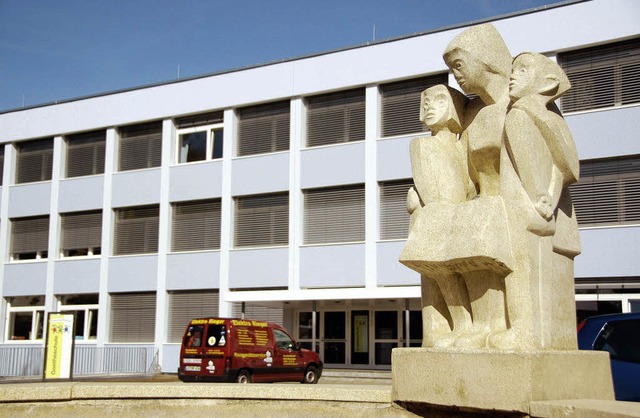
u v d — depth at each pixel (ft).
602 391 20.86
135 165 113.80
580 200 82.84
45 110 119.65
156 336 106.32
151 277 108.06
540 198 20.18
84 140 118.42
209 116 109.60
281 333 71.51
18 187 120.67
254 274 101.50
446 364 20.04
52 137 120.47
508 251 20.11
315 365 73.46
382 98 97.50
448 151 22.80
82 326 113.39
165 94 111.14
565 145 20.67
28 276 116.98
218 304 103.81
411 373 20.92
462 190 22.53
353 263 95.45
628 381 26.66
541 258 20.27
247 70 105.50
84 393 24.12
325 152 99.14
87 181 115.44
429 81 94.79
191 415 23.56
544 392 18.66
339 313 97.25
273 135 104.53
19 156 122.93
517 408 18.44
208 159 108.58
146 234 110.73
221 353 66.18
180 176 108.58
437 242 21.02
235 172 104.78
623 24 81.30
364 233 96.12
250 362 67.36
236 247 104.06
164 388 23.81
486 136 21.98
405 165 94.07
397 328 93.61
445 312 22.13
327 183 98.48
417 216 22.24
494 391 18.92
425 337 22.26
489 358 19.13
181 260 106.52
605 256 80.64
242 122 106.93
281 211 102.17
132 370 106.32
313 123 101.81
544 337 19.97
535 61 20.98
